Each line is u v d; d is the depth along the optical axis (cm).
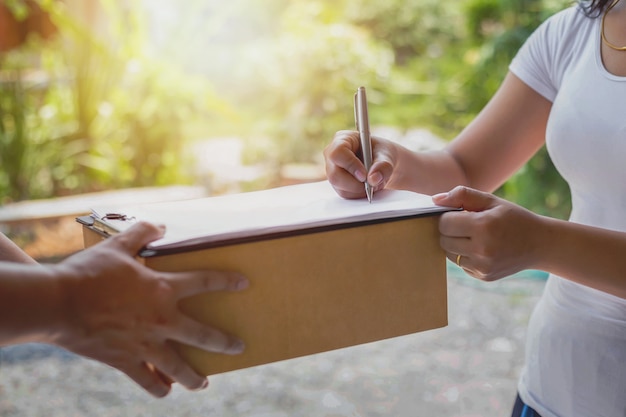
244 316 72
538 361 100
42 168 412
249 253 71
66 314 65
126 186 422
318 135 459
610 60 95
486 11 425
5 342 65
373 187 88
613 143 91
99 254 67
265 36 521
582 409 94
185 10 473
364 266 77
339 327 76
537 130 111
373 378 257
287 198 90
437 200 81
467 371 259
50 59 446
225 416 237
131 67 436
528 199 353
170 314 67
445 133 463
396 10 533
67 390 254
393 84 485
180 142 439
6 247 84
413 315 80
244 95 482
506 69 394
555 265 81
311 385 254
